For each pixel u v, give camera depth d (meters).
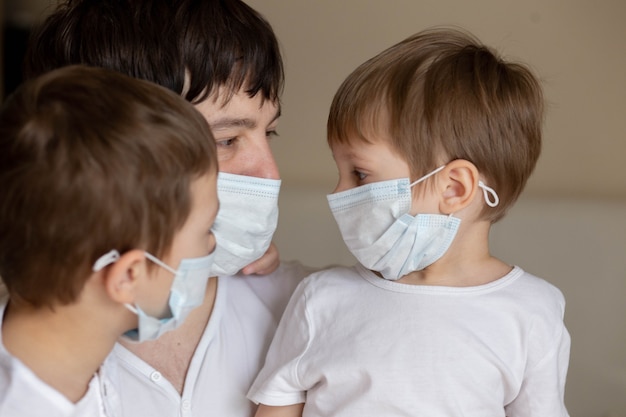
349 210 1.35
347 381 1.29
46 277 0.97
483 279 1.36
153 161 0.97
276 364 1.35
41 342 1.02
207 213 1.06
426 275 1.36
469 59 1.38
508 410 1.38
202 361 1.30
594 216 2.68
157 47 1.23
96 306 1.02
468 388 1.26
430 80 1.32
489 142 1.33
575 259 2.64
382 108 1.32
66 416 1.00
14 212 0.94
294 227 2.81
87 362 1.05
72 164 0.92
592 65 3.23
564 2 3.24
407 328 1.29
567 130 3.25
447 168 1.31
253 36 1.28
